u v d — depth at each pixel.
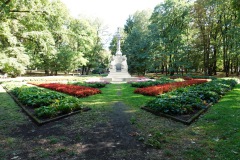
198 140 4.18
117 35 26.77
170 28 32.59
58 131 4.93
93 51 41.81
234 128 4.71
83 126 5.31
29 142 4.25
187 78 22.64
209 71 30.52
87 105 8.02
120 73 25.77
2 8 8.96
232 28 23.05
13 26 15.55
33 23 13.10
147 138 4.38
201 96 7.98
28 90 9.91
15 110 7.13
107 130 4.98
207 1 26.44
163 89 10.82
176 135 4.51
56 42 34.69
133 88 14.07
